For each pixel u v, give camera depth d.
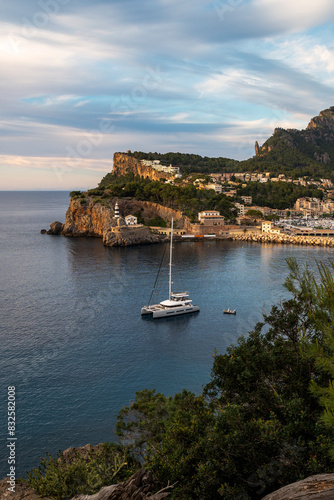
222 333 85.25
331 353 16.33
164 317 95.81
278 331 24.84
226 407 21.17
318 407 20.66
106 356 72.25
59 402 55.97
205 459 20.25
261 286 124.06
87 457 26.12
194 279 133.88
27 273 142.88
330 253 196.38
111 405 55.25
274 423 18.86
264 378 23.27
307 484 12.20
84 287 122.31
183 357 72.19
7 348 74.81
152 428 28.25
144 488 17.59
